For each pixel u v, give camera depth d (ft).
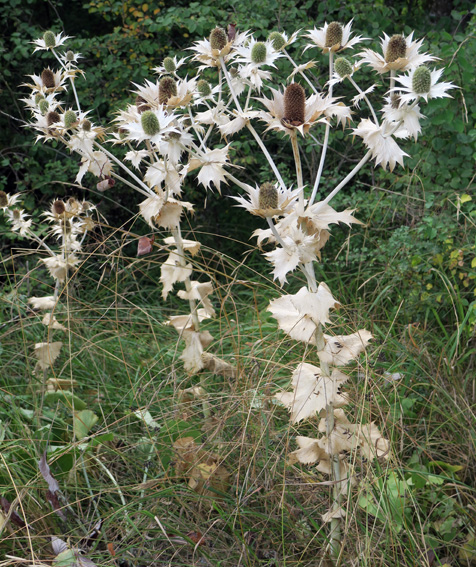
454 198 14.52
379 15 20.08
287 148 21.21
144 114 7.89
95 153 9.66
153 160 9.21
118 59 19.69
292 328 7.48
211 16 19.11
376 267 14.83
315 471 9.27
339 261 15.42
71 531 8.53
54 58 21.29
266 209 6.89
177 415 9.66
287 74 18.33
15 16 20.76
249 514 8.69
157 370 11.48
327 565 8.04
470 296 13.64
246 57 8.84
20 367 12.15
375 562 7.79
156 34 21.90
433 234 13.08
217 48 8.77
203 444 8.96
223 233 21.58
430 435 10.17
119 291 15.62
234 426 9.74
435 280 13.83
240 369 9.86
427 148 15.39
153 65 20.72
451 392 10.76
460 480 9.68
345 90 20.02
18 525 8.32
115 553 7.92
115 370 12.21
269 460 9.06
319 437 9.46
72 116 9.45
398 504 8.33
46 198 20.75
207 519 9.02
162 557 8.52
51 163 19.80
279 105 7.30
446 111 14.57
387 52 7.85
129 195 21.34
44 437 9.89
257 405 9.20
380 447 7.98
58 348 10.65
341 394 7.86
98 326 13.04
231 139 19.84
